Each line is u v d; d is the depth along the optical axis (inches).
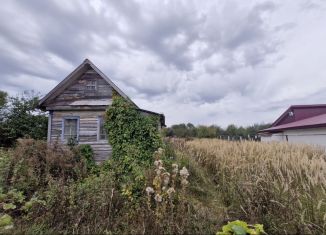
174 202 175.8
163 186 180.4
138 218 163.9
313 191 170.2
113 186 207.6
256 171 206.8
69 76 387.5
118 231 152.8
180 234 140.3
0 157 312.3
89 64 398.0
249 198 163.8
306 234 127.0
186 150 414.9
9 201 197.6
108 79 389.4
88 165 333.1
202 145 428.5
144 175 216.5
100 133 383.6
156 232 144.3
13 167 251.8
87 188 200.7
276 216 143.9
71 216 161.8
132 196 195.0
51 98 391.9
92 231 151.2
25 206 184.2
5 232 153.7
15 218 177.0
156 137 307.0
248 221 148.6
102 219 161.2
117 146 309.7
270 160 242.4
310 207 147.6
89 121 385.4
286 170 206.2
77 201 176.2
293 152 292.8
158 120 343.0
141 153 290.5
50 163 274.1
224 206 188.1
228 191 201.8
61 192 182.4
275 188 169.3
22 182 226.8
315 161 221.5
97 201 177.3
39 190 216.5
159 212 160.2
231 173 226.8
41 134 642.2
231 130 1633.9
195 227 146.9
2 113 629.9
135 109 329.1
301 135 547.8
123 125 311.7
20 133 608.4
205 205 193.8
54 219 161.8
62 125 384.5
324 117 569.6
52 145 319.6
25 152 287.0
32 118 649.0
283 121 813.2
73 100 392.5
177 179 219.3
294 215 138.8
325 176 185.9
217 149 339.3
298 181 197.3
